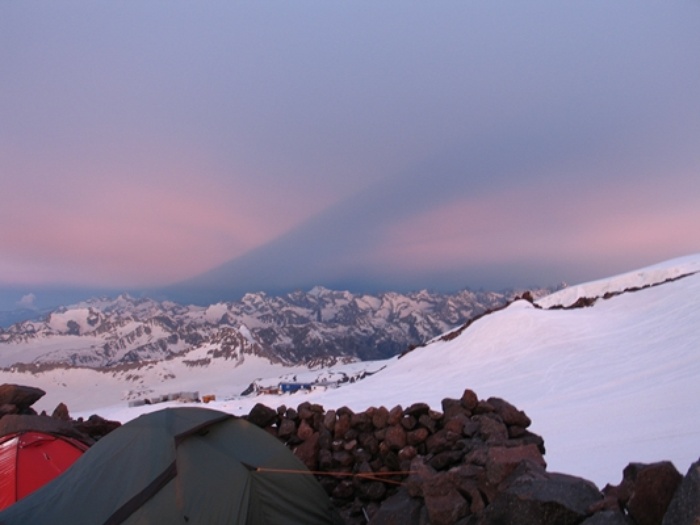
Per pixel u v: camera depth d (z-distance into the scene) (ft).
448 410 33.78
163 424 25.98
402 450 32.55
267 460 27.07
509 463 22.07
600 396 77.82
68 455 34.65
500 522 19.85
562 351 127.75
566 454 50.01
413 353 191.72
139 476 23.77
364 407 98.48
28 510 23.68
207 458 25.20
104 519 22.49
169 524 22.57
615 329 138.72
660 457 43.09
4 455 33.47
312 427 37.17
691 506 14.35
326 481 34.37
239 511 23.89
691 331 110.63
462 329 193.26
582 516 17.95
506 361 131.44
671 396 65.72
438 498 22.94
